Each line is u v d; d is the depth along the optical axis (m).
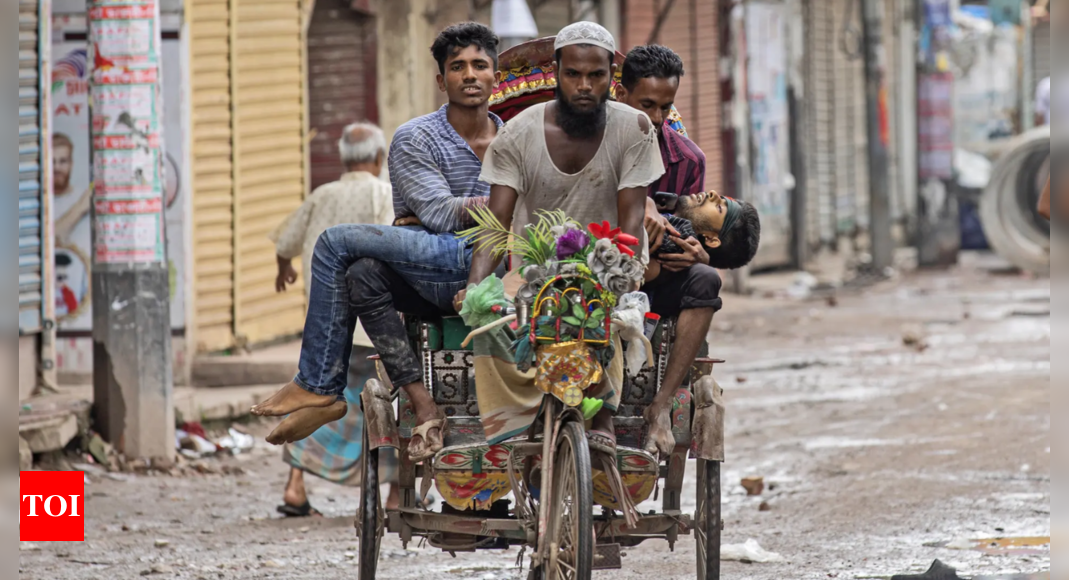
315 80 29.56
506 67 11.88
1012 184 46.28
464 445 10.09
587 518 9.26
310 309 10.61
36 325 19.86
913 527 14.93
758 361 28.73
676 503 10.73
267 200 25.69
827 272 49.53
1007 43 65.00
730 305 39.50
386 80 29.70
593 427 9.98
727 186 43.97
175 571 13.38
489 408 9.98
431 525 10.45
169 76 22.86
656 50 11.54
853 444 20.00
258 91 25.38
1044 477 17.33
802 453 19.50
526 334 9.70
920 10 50.50
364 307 10.27
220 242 24.12
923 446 19.64
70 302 22.23
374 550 10.86
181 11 22.75
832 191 53.41
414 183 10.98
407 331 10.56
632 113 10.08
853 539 14.47
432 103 30.94
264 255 25.58
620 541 10.74
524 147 10.04
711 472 10.66
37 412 18.22
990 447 19.36
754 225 11.44
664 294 10.52
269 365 23.03
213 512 16.47
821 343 31.53
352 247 10.38
